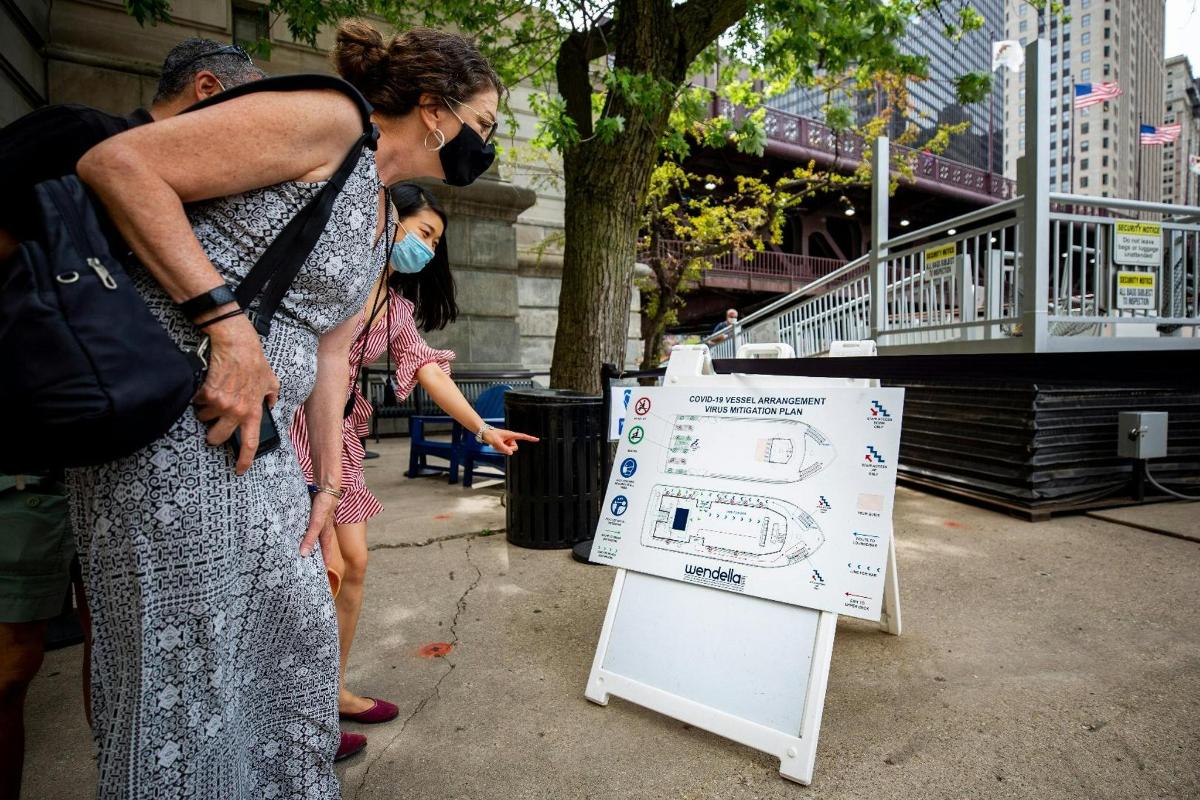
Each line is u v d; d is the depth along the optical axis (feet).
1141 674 7.73
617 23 17.21
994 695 7.35
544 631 9.27
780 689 6.40
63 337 2.74
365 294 4.31
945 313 19.83
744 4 16.80
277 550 3.77
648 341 60.23
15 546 4.89
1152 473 15.64
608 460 11.96
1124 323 17.29
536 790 5.96
